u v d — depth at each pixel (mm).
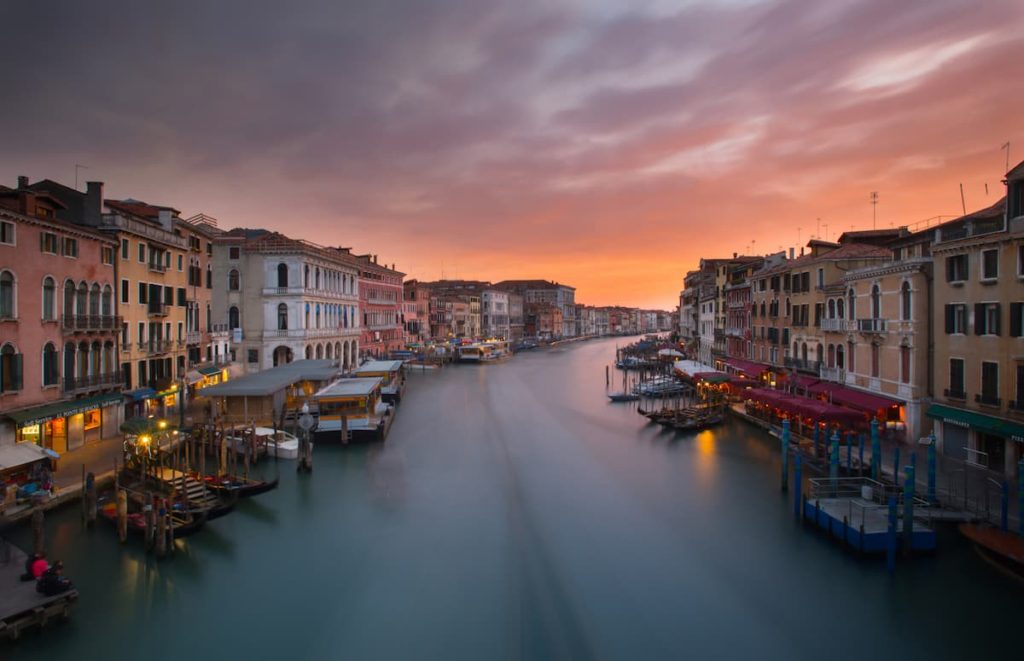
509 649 13664
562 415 43125
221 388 30875
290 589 16281
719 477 26438
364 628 14508
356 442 33000
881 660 13172
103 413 27359
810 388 33812
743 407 42125
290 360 49188
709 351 65875
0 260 21672
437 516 21656
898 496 20016
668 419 38031
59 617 14289
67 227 24938
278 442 28875
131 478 21906
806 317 37938
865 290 30234
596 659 13289
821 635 14094
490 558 18203
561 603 15625
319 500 23219
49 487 20000
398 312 81312
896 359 27500
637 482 25797
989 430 21125
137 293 31109
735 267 57656
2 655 13078
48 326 24016
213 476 23172
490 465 28594
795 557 17984
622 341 178625
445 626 14594
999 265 21297
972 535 17031
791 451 29719
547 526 20766
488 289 125875
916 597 15555
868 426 26875
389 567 17609
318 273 53531
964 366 23062
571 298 187875
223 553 18375
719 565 17594
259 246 48938
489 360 92438
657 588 16344
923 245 27688
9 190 23688
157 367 33219
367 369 48906
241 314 49125
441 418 41469
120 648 13531
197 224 47812
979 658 13195
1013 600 15336
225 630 14344
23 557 16188
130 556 17672
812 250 38938
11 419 21656
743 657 13344
